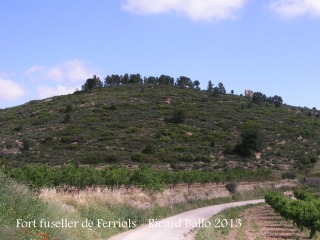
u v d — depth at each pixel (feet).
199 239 70.49
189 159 248.93
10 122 312.50
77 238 57.00
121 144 256.93
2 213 45.75
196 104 385.50
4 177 55.72
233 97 449.48
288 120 376.48
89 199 81.87
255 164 262.47
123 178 131.54
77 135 267.80
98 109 339.16
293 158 287.28
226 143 290.56
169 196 137.69
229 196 197.16
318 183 242.17
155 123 312.91
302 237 97.50
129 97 386.32
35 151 231.71
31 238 43.88
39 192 74.38
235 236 85.61
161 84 477.77
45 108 356.59
